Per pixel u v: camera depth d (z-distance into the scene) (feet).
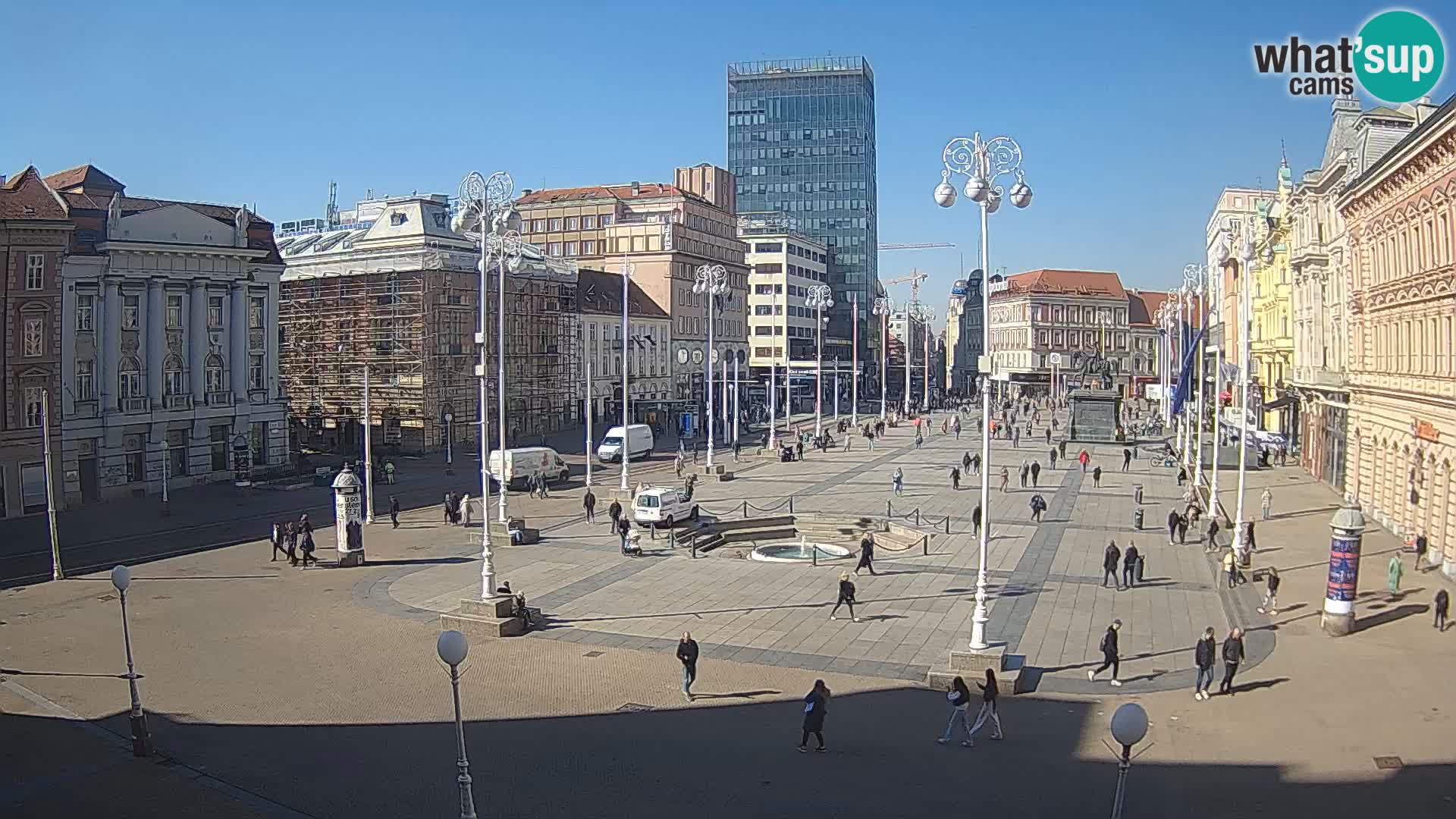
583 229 481.05
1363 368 193.77
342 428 323.16
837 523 179.93
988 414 93.71
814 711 74.95
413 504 211.82
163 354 231.30
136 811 65.82
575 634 108.88
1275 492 227.20
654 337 443.73
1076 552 157.07
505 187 125.80
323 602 124.47
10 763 73.97
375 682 92.84
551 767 72.84
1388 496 175.83
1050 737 78.74
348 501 147.23
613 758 74.43
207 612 119.65
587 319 398.01
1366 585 130.62
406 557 153.07
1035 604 122.93
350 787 69.51
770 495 219.00
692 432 378.12
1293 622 114.11
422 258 304.91
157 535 174.40
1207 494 219.00
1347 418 215.10
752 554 156.97
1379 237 180.65
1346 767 72.13
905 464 282.36
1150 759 74.08
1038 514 187.93
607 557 151.33
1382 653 101.50
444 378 313.53
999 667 90.43
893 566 146.00
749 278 581.53
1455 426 136.56
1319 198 245.86
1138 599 125.90
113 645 105.40
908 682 92.84
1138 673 95.40
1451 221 142.72
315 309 325.83
